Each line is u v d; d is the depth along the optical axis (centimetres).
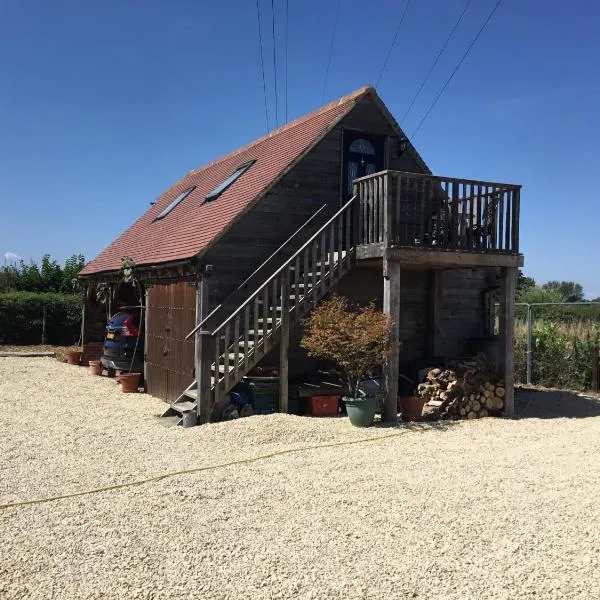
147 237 1708
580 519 571
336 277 1119
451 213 1103
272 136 1662
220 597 429
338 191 1303
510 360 1140
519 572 464
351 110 1323
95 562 483
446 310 1402
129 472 731
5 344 2512
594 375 1411
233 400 1044
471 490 657
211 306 1162
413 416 1065
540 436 948
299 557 489
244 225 1199
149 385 1374
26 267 3012
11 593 435
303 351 1248
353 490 656
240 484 679
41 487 673
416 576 458
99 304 1988
